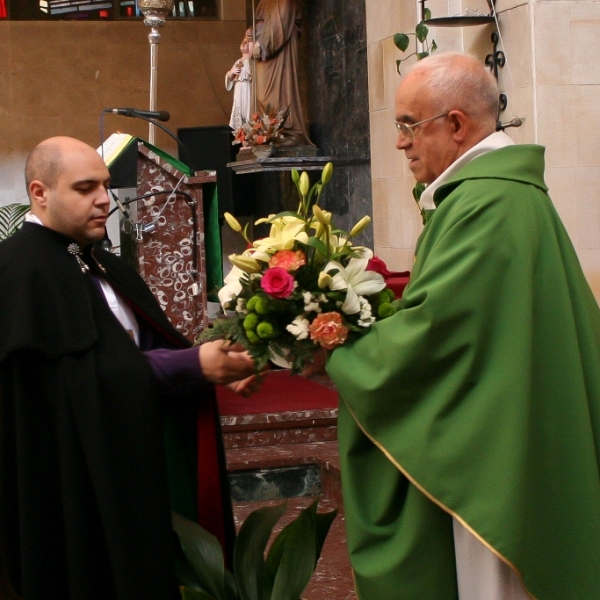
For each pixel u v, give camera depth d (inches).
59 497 112.3
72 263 116.1
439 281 96.1
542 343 98.9
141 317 125.9
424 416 96.7
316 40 369.4
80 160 115.1
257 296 100.9
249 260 102.8
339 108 347.3
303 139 361.7
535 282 98.9
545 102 207.6
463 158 103.7
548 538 97.7
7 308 111.8
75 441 110.0
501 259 96.7
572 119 209.2
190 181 211.8
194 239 214.5
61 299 113.0
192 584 113.8
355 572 104.3
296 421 197.5
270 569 113.0
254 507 180.7
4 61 410.3
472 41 228.2
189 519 124.9
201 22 423.5
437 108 103.7
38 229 116.2
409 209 276.8
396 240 286.7
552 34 207.0
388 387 96.9
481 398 95.3
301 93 387.9
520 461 93.4
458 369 96.0
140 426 110.7
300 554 109.3
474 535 93.9
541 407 98.2
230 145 389.1
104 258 125.5
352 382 98.4
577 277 103.1
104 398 110.6
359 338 101.3
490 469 94.0
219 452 125.3
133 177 196.9
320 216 101.5
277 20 355.6
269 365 115.8
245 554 112.3
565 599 97.1
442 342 96.0
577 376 98.7
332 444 197.8
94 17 416.5
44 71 413.4
